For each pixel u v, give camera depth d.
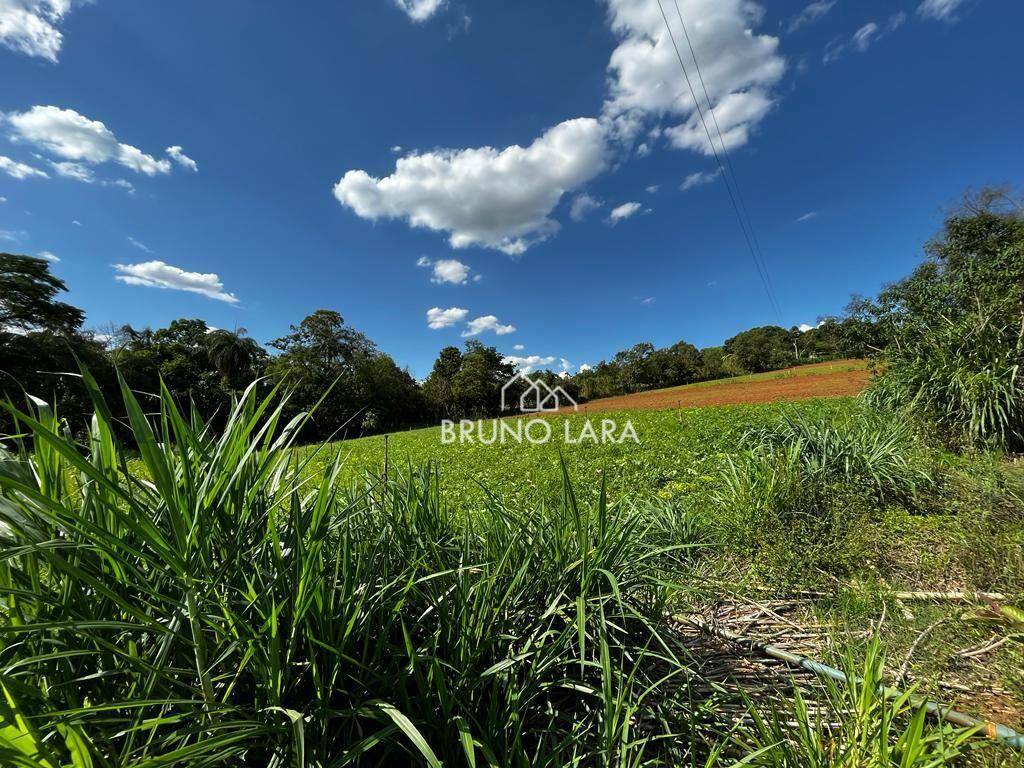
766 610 2.41
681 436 9.44
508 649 1.48
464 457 10.48
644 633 1.93
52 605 0.96
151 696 0.99
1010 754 1.31
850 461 3.95
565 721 1.49
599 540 1.79
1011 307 5.30
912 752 1.12
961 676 1.77
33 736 0.73
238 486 1.15
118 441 1.06
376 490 1.98
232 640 1.05
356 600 1.31
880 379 6.99
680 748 1.47
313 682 1.14
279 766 0.97
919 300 6.41
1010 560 2.38
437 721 1.20
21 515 0.99
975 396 4.82
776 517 3.00
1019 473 3.57
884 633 2.08
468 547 1.88
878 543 2.90
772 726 1.35
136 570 0.97
